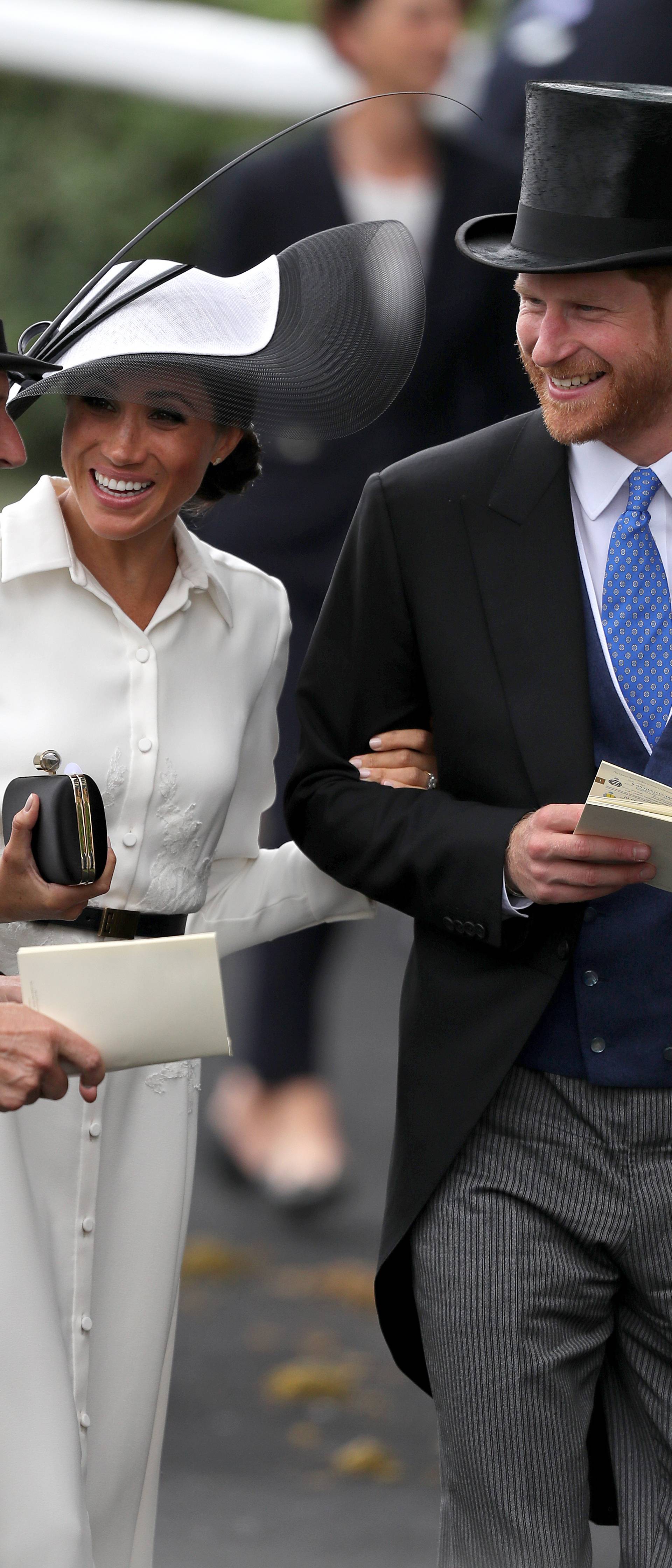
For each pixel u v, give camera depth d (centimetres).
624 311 1208
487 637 1294
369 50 2445
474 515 1308
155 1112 1320
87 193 5438
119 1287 1311
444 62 2469
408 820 1310
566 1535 1280
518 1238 1280
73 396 1235
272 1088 2706
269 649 1395
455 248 2420
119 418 1234
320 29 2497
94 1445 1305
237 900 1453
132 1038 1134
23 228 5466
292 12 4644
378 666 1352
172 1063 1245
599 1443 1384
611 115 1198
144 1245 1318
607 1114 1269
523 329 1251
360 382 1344
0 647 1277
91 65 3195
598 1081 1262
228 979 3562
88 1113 1283
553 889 1214
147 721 1295
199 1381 2164
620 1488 1335
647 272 1202
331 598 1376
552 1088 1284
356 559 1350
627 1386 1339
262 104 3247
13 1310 1212
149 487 1258
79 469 1256
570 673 1271
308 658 1387
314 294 1316
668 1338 1296
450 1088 1294
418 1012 1330
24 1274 1220
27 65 3164
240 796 1433
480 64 2827
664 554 1273
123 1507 1329
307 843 1381
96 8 3206
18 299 5428
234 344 1248
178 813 1313
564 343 1221
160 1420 1359
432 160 2467
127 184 5462
